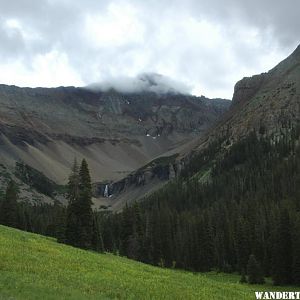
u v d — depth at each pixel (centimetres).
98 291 3288
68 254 5128
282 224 9694
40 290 2920
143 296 3428
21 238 5716
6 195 11906
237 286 5331
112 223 16862
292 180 18450
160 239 13288
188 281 4831
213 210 17188
